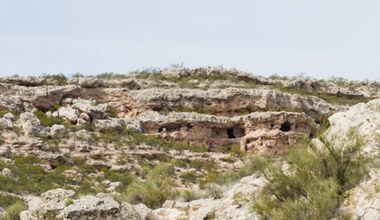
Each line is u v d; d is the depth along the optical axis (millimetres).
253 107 70688
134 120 66250
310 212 16922
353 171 17906
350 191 17453
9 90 67312
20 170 47469
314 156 18547
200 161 58969
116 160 55344
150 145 61094
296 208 17078
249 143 65750
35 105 66625
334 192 17062
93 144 57875
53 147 54500
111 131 62188
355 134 18625
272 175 19031
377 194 16703
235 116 69000
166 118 66750
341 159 18094
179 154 60938
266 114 66688
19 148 53312
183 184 45594
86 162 53562
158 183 40438
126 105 69938
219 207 21031
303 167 18484
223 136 67750
